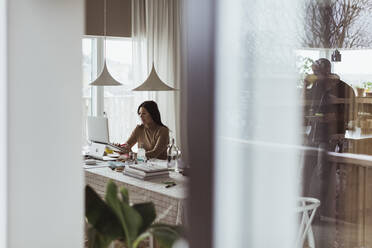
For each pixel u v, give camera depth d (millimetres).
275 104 1187
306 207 1203
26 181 1335
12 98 1309
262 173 1172
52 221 1368
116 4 4883
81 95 1393
